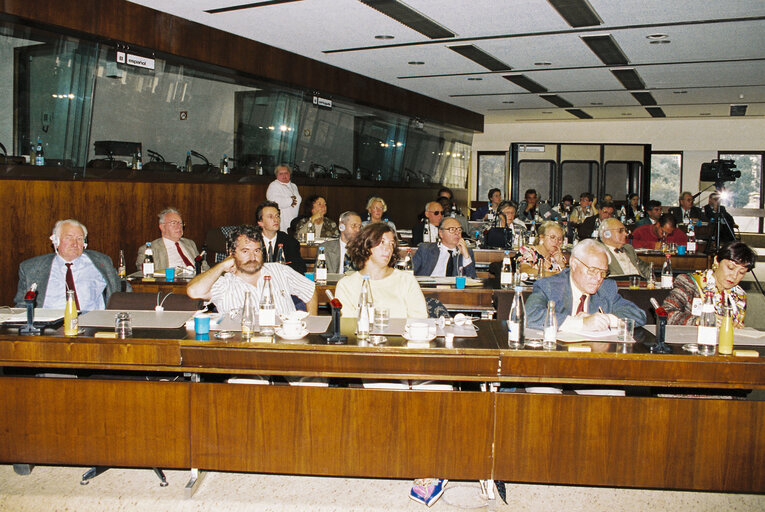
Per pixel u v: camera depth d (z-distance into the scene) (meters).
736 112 14.66
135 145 7.42
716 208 10.48
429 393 3.11
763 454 3.05
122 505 3.22
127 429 3.22
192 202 8.38
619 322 3.18
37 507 3.20
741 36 7.64
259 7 6.84
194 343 3.06
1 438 3.26
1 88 5.92
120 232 7.38
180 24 7.39
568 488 3.46
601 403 3.07
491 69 10.02
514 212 8.55
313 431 3.16
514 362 2.97
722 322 2.97
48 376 3.40
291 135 9.83
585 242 3.46
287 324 3.12
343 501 3.28
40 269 4.30
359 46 8.65
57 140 6.44
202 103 8.23
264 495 3.32
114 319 3.49
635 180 15.51
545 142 16.17
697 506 3.28
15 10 5.70
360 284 3.77
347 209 11.84
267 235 6.04
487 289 5.14
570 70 9.97
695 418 3.06
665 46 8.23
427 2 6.44
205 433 3.20
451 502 3.27
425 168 14.40
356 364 3.01
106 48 6.66
